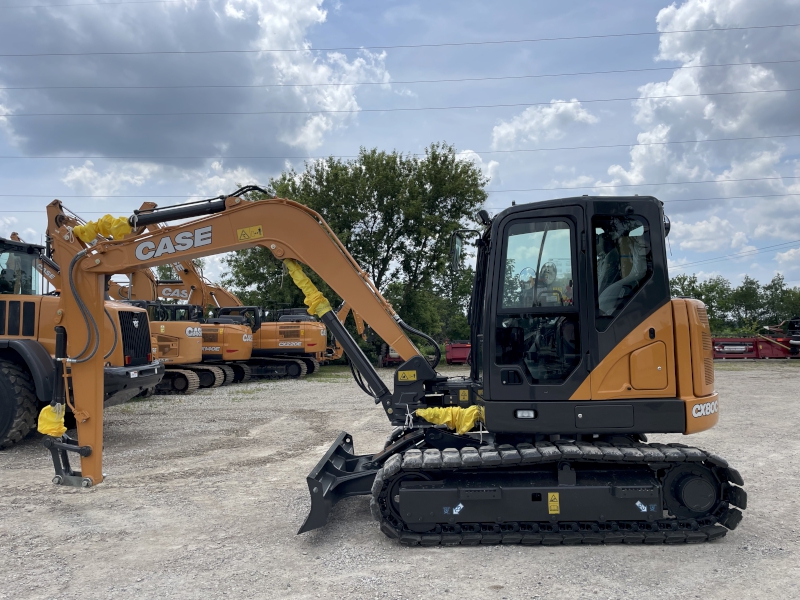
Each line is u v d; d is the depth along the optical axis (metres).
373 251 30.16
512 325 4.79
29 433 8.95
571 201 4.73
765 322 64.69
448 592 3.76
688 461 4.62
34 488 6.32
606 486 4.52
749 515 5.25
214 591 3.82
